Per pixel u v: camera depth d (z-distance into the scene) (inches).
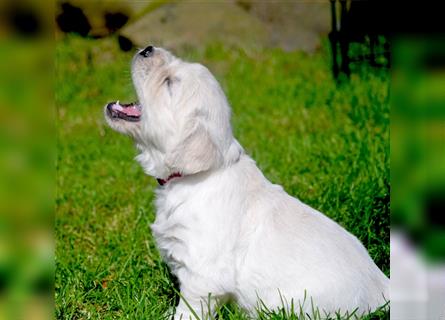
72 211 63.2
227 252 47.9
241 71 93.4
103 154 72.3
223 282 47.7
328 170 66.0
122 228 60.3
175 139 48.2
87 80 92.4
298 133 75.2
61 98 86.2
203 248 47.9
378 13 87.1
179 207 48.6
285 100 83.7
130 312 50.3
